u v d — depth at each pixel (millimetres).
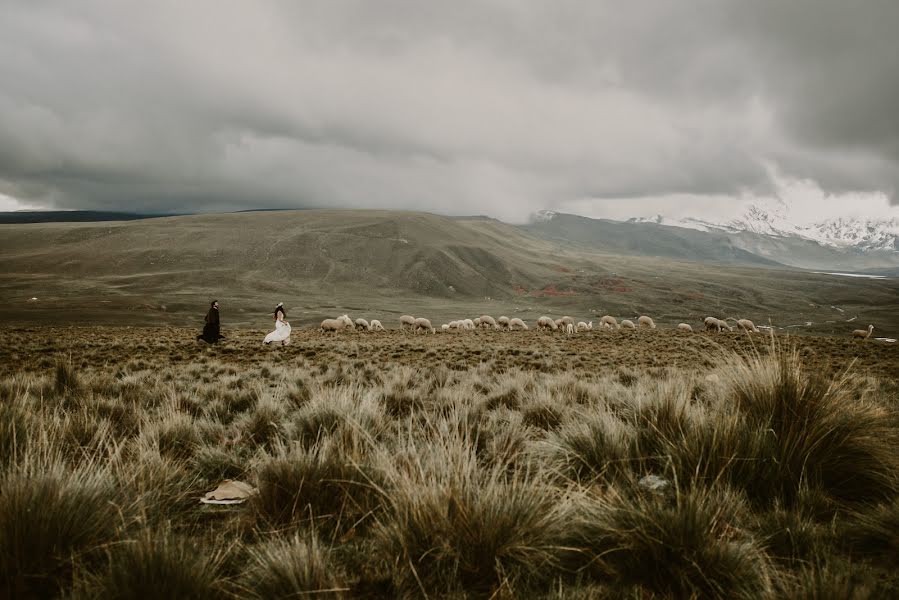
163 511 3367
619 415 5430
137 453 4570
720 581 2363
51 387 8859
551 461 4176
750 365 4688
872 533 2799
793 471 3645
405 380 10648
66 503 2773
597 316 140500
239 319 84500
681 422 4383
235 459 4699
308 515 3320
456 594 2342
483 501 2771
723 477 3613
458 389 9422
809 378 4211
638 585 2439
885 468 3668
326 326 43844
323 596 2289
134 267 152375
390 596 2340
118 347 21641
